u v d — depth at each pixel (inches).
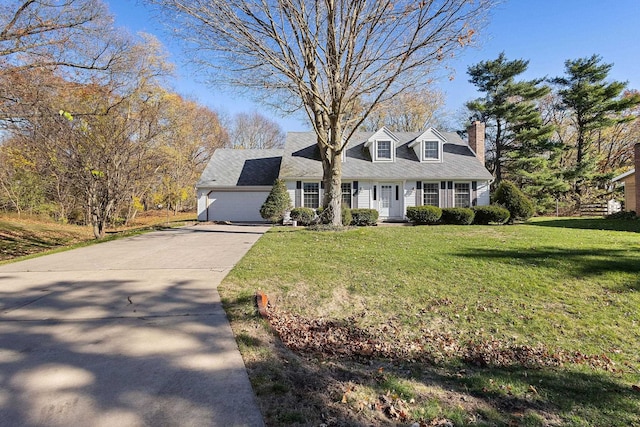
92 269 253.3
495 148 1132.5
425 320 190.4
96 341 132.9
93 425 83.4
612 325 181.5
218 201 828.0
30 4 454.3
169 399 95.8
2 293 194.4
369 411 100.3
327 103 457.1
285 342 150.9
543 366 146.2
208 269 251.9
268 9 388.8
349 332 176.2
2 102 451.8
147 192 1064.8
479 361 150.3
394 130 1259.2
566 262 271.7
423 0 344.8
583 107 1013.2
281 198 688.4
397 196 754.8
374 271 254.7
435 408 107.0
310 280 230.2
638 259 276.4
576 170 1025.5
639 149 663.8
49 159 488.7
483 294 219.0
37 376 106.0
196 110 1379.2
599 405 116.3
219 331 144.8
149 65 592.1
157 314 163.0
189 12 369.7
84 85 516.1
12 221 770.8
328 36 416.2
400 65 375.6
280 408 94.7
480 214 641.0
